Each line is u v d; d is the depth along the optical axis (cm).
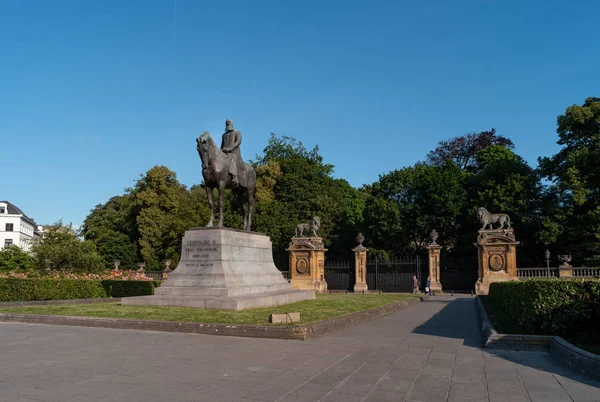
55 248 3453
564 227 4197
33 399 641
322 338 1230
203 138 2072
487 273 3747
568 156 4050
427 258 4347
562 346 929
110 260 5944
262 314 1540
